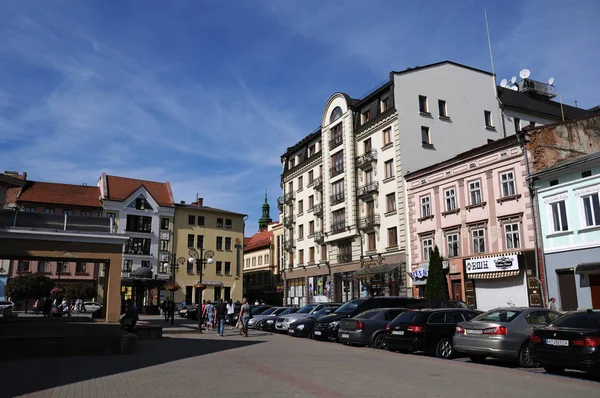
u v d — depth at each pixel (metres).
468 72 41.28
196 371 11.84
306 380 10.55
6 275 53.41
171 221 62.50
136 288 32.69
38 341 14.41
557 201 24.77
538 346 11.48
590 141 28.00
